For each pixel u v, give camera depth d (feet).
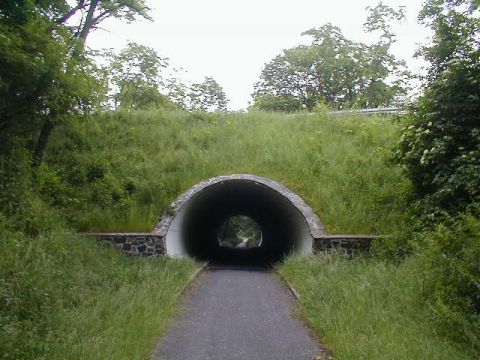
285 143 72.43
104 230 54.44
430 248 30.45
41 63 44.45
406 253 42.60
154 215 56.54
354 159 63.62
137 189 60.95
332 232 52.29
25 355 20.42
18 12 43.55
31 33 44.60
